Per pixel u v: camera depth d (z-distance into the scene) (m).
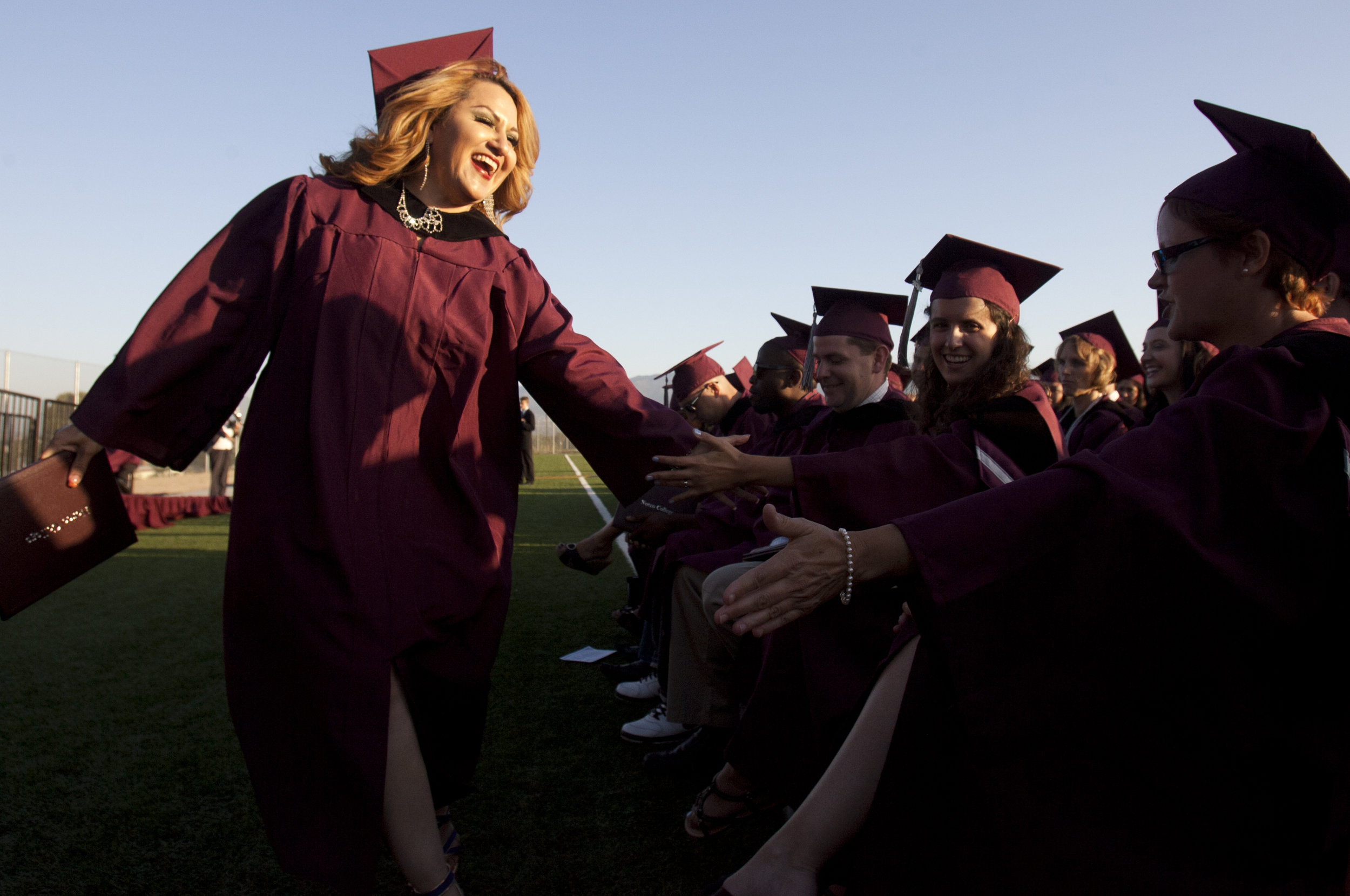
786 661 2.31
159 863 2.31
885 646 2.19
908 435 2.72
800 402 3.80
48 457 1.86
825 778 1.70
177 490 19.89
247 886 2.20
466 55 2.27
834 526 2.11
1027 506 1.21
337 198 2.00
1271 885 1.31
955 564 1.19
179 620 5.38
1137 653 1.23
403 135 2.02
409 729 1.83
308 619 1.73
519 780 2.91
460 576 1.91
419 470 1.91
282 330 1.90
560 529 10.34
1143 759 1.33
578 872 2.29
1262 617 1.21
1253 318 1.44
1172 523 1.17
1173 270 1.48
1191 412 1.26
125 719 3.46
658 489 2.21
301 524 1.77
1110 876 1.33
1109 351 4.81
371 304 1.88
